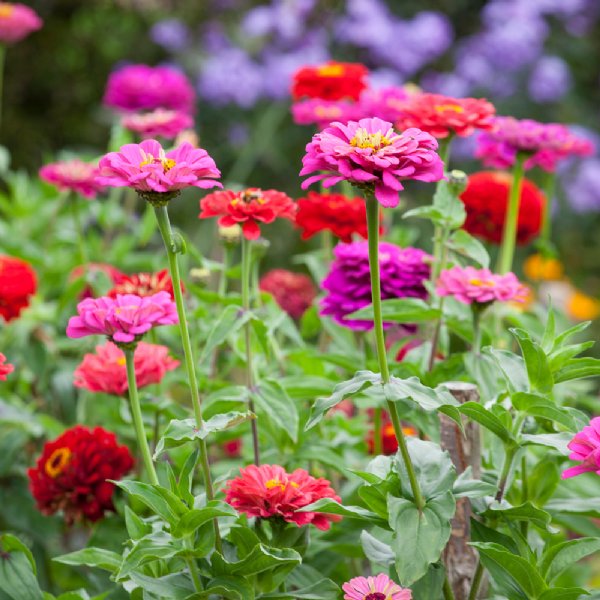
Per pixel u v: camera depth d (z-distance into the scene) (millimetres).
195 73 6746
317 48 6320
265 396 2428
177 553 1879
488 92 6438
